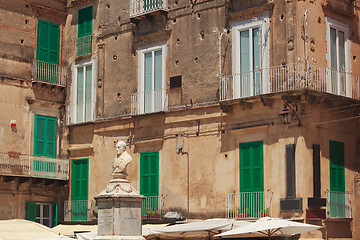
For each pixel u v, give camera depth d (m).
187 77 37.81
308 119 33.44
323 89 34.34
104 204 26.75
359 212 35.50
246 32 35.78
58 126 42.75
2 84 40.34
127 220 26.45
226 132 35.88
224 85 35.81
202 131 36.91
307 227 29.91
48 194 41.88
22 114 41.03
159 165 38.47
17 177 39.84
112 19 41.81
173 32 38.78
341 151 35.12
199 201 36.47
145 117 39.16
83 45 42.84
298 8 34.09
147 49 39.78
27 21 41.97
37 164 40.91
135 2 40.12
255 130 34.62
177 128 37.97
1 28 40.72
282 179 33.41
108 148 40.91
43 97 42.19
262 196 33.97
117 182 26.98
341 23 36.34
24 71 41.44
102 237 26.08
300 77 33.41
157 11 38.78
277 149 33.75
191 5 38.16
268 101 34.00
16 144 40.53
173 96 38.22
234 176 35.25
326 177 34.00
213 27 37.06
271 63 34.59
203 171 36.56
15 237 28.33
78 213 41.28
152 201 38.34
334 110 34.84
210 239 33.56
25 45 41.69
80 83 42.88
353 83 36.34
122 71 40.88
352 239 34.69
